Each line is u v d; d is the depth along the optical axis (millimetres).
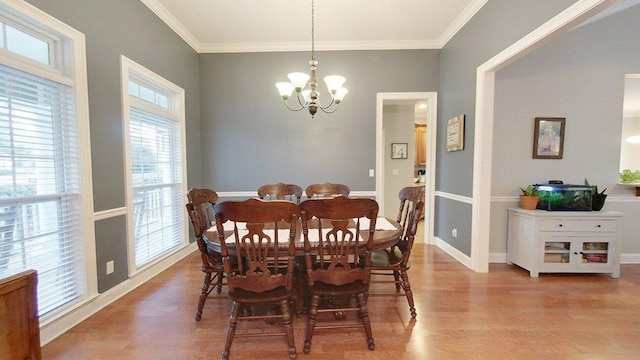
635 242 3098
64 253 1905
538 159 3076
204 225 2227
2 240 1562
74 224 1973
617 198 3070
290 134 3895
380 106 3838
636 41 2977
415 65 3791
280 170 3924
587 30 2994
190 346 1710
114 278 2299
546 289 2471
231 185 3936
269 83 3855
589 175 3070
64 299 1902
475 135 2881
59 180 1882
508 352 1646
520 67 3021
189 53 3604
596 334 1812
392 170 5258
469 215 3031
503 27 2434
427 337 1790
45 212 1790
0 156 1548
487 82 2744
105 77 2205
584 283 2596
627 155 5984
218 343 1742
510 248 3066
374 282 2266
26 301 916
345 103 3852
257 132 3900
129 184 2447
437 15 3070
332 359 1598
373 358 1603
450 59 3498
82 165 1981
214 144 3906
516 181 3100
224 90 3867
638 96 4379
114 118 2303
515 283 2598
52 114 1827
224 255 1554
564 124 3041
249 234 1524
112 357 1609
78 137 1958
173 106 3355
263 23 3244
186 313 2088
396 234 1883
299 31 3455
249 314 2045
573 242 2709
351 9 2955
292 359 1588
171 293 2412
